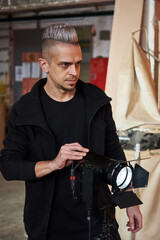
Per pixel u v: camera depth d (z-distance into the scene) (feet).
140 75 6.51
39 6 10.63
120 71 6.64
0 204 9.92
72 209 3.40
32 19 18.39
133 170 2.90
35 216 3.38
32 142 3.41
